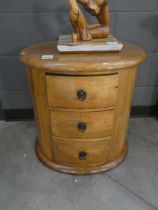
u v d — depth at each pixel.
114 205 0.94
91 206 0.93
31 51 0.97
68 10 1.21
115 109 0.94
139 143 1.29
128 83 0.92
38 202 0.95
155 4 1.21
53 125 0.98
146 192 0.99
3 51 1.30
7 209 0.92
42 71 0.85
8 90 1.41
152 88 1.45
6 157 1.20
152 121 1.50
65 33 1.27
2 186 1.03
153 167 1.12
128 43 1.21
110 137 1.01
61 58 0.86
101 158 1.07
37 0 1.18
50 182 1.05
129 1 1.20
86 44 0.91
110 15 1.23
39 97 0.94
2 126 1.46
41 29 1.26
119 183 1.04
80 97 0.87
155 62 1.37
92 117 0.93
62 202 0.95
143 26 1.27
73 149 1.03
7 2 1.17
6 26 1.23
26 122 1.50
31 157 1.20
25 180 1.06
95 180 1.05
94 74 0.83
